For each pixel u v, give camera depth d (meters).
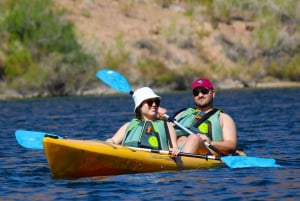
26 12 105.56
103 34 115.25
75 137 38.19
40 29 105.00
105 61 109.75
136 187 21.11
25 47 103.62
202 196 19.80
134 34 117.75
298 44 125.56
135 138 24.20
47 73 100.75
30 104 77.50
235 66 119.44
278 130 38.50
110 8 122.38
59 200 19.80
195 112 26.12
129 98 86.00
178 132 25.81
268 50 123.81
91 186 21.42
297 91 93.62
